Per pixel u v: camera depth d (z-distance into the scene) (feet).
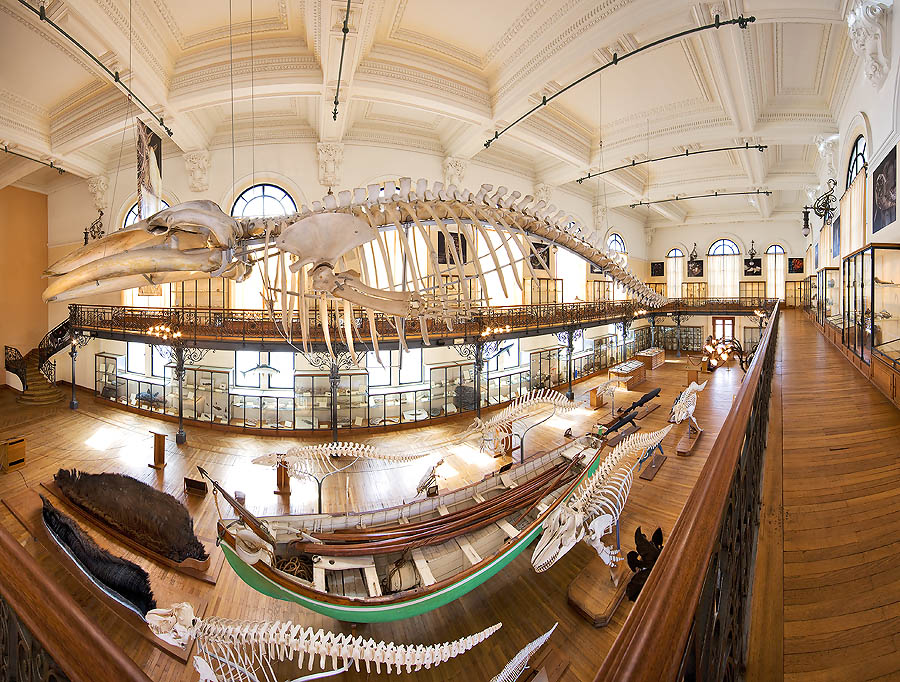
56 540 18.28
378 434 36.32
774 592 5.70
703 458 28.04
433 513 18.53
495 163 48.91
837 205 36.73
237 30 27.53
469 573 14.08
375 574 14.62
